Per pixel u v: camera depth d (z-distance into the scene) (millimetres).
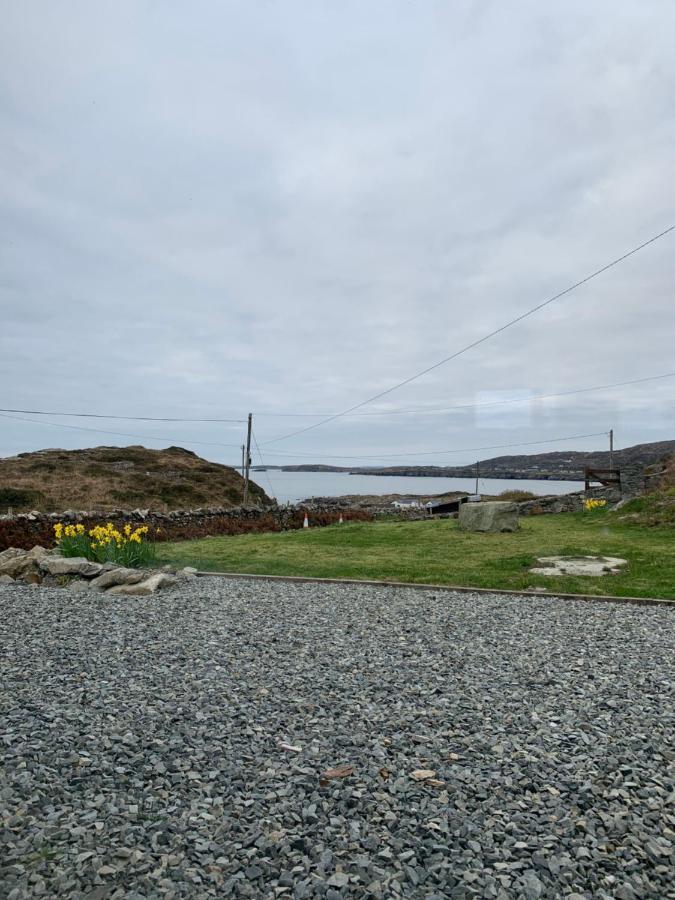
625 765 3875
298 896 2682
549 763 3916
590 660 6102
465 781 3688
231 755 4000
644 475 24906
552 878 2814
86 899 2613
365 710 4797
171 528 21625
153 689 5230
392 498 56625
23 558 11414
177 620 7773
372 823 3246
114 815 3270
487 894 2703
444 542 16438
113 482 42688
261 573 11508
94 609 8445
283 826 3207
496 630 7281
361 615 8039
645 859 2945
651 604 8828
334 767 3848
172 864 2875
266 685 5348
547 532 18266
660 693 5176
